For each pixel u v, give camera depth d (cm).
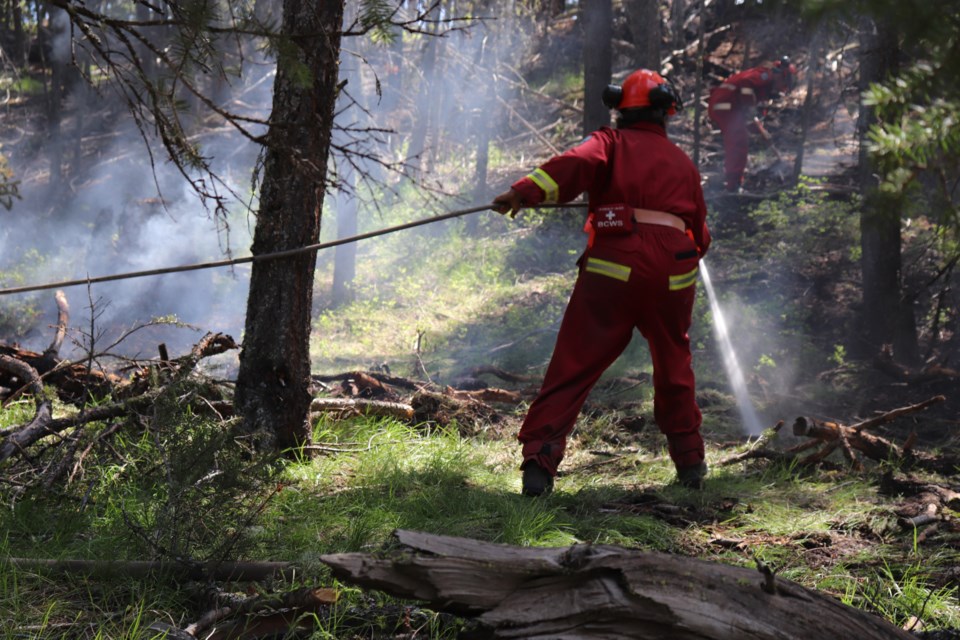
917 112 149
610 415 662
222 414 531
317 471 496
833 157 1463
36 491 418
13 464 458
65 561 337
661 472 531
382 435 576
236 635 292
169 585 333
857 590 348
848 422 710
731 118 1358
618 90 498
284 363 516
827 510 456
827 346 952
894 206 155
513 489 489
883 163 153
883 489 491
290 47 287
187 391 487
